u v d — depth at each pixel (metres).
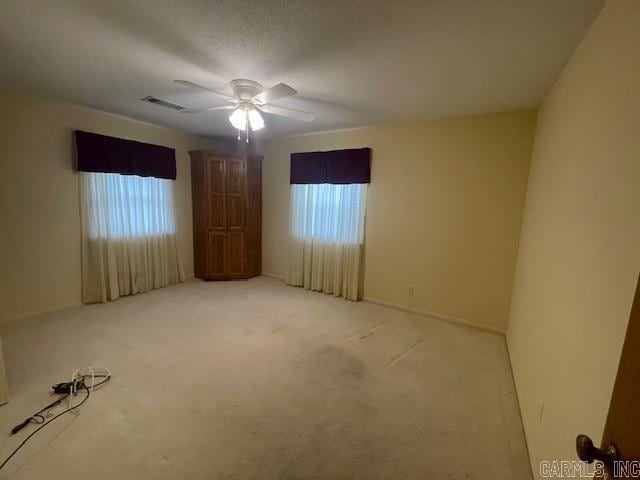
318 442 1.73
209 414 1.91
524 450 1.73
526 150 3.01
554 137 2.08
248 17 1.60
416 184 3.65
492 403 2.12
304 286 4.67
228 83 2.49
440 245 3.56
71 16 1.63
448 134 3.40
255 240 5.11
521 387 2.13
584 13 1.43
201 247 4.78
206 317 3.43
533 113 2.95
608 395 0.89
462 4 1.43
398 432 1.83
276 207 5.02
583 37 1.61
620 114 1.04
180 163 4.55
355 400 2.10
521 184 3.07
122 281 3.92
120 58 2.11
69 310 3.44
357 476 1.53
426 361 2.66
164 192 4.32
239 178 4.79
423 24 1.61
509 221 3.16
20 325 3.03
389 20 1.58
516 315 2.76
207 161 4.56
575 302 1.28
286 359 2.60
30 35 1.83
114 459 1.56
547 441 1.43
